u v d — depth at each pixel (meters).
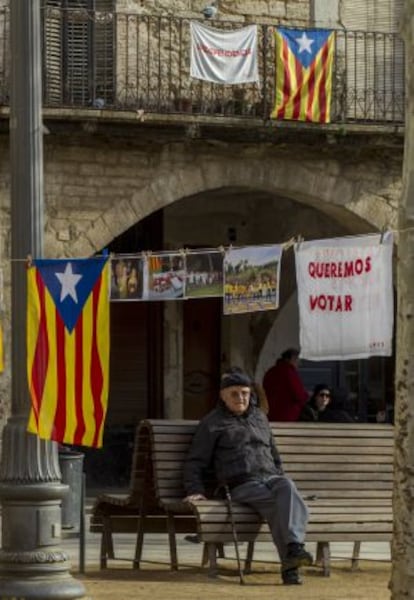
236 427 16.31
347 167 26.47
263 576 16.36
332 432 17.23
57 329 14.27
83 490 16.58
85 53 25.27
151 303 28.78
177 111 25.36
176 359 28.95
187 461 16.27
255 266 17.09
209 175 25.86
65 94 25.11
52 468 14.34
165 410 28.89
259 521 15.99
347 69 26.55
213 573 16.06
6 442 14.34
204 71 25.19
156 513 16.91
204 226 29.16
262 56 25.78
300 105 25.53
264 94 25.38
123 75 25.55
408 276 11.40
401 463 11.41
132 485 16.55
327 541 16.25
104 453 27.95
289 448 17.03
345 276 15.58
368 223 26.62
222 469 16.19
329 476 17.12
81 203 25.30
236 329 29.39
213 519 15.81
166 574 16.42
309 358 15.59
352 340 15.56
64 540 19.92
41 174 14.51
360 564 17.55
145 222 28.67
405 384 11.41
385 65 26.77
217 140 25.48
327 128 25.70
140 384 28.73
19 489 14.20
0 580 14.19
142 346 28.77
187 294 17.91
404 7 11.49
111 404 28.55
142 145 25.52
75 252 25.25
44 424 14.14
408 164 11.45
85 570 16.73
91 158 25.34
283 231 29.19
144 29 25.72
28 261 14.34
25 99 14.40
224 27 25.94
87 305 14.26
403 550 11.38
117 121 24.84
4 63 24.77
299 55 25.56
